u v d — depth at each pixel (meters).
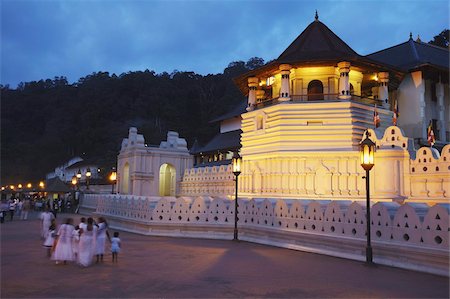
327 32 40.16
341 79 34.81
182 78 139.25
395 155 28.00
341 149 32.81
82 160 113.31
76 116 142.25
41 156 130.50
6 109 152.00
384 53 49.06
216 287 11.52
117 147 113.06
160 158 50.19
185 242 21.56
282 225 20.12
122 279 12.52
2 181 117.62
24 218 39.81
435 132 42.50
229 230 23.11
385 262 14.83
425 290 11.24
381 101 37.50
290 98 36.12
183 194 49.19
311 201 19.70
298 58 36.00
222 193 42.12
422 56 44.09
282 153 34.16
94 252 15.22
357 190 30.91
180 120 125.56
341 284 11.92
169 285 11.73
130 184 49.22
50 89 164.38
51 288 11.38
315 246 18.03
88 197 46.44
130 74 145.75
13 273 13.40
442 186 25.98
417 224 14.02
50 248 17.11
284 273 13.45
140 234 25.70
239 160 22.98
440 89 42.59
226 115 65.31
